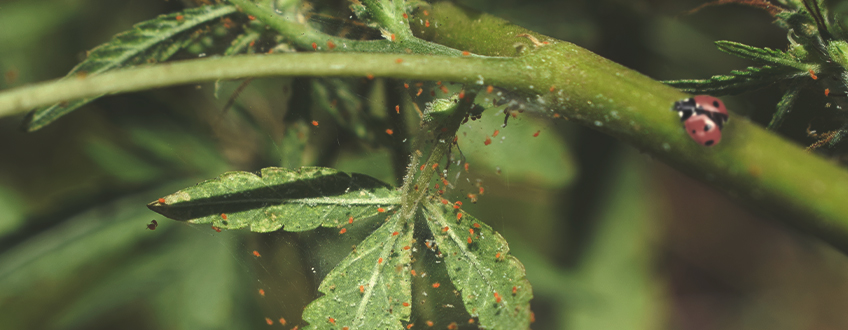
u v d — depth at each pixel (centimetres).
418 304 25
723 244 45
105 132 29
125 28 28
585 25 28
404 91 25
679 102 22
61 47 28
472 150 27
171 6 26
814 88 24
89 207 27
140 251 27
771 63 23
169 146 28
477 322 25
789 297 45
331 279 23
